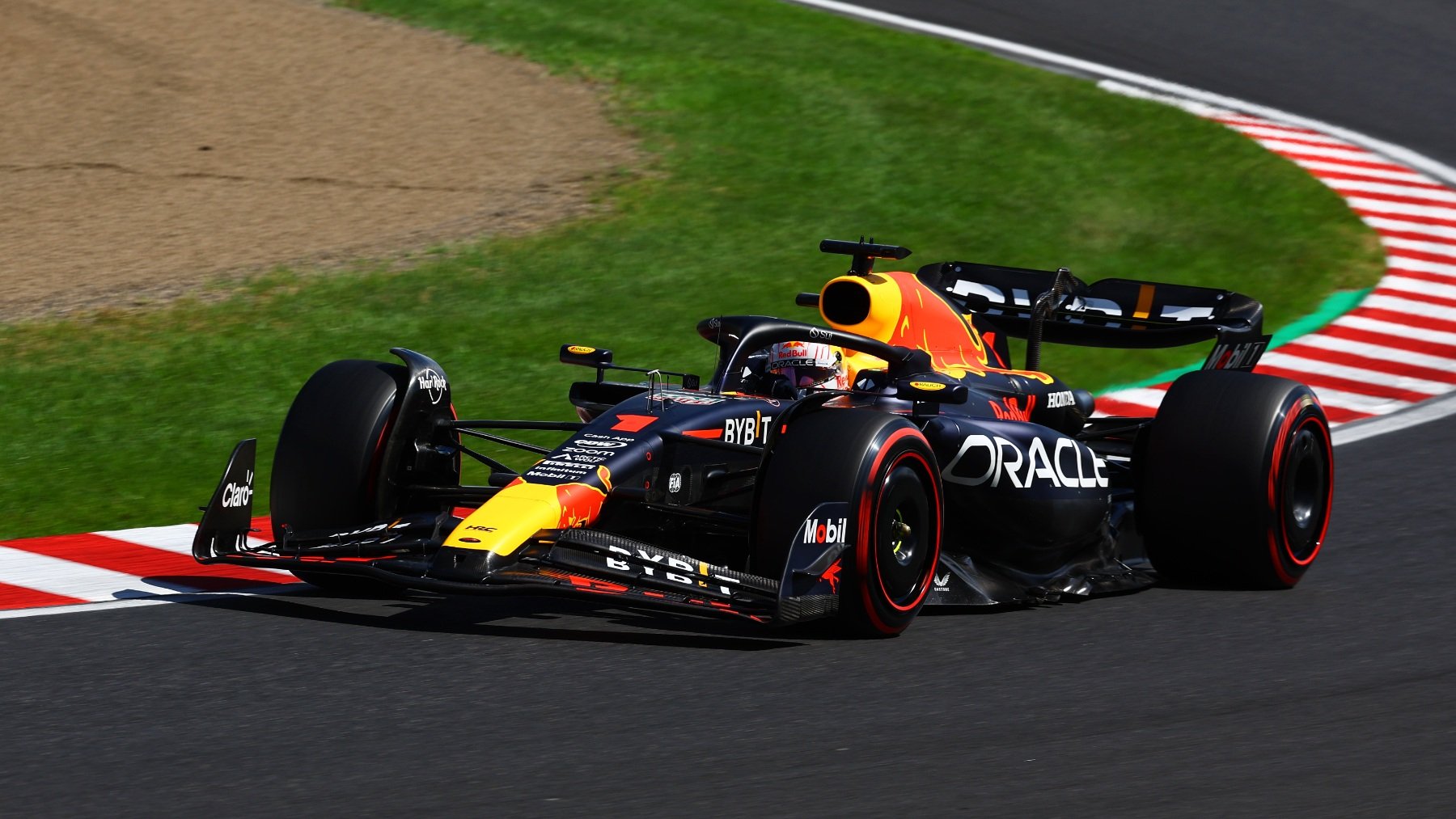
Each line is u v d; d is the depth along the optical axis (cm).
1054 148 5759
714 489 2097
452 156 5469
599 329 4062
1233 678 1820
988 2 7788
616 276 4478
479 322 4084
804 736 1602
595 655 1878
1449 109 6481
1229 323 2562
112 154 5419
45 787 1459
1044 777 1494
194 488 2933
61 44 6525
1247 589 2283
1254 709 1705
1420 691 1769
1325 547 2506
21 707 1692
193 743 1574
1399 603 2170
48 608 2094
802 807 1416
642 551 1900
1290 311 4372
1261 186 5472
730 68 6444
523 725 1625
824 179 5366
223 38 6688
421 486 2131
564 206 5031
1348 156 5822
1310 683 1802
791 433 1941
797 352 2223
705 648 1917
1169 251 4872
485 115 5884
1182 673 1844
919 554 2006
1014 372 2425
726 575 1900
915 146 5703
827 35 7025
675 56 6606
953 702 1719
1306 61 7025
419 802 1421
